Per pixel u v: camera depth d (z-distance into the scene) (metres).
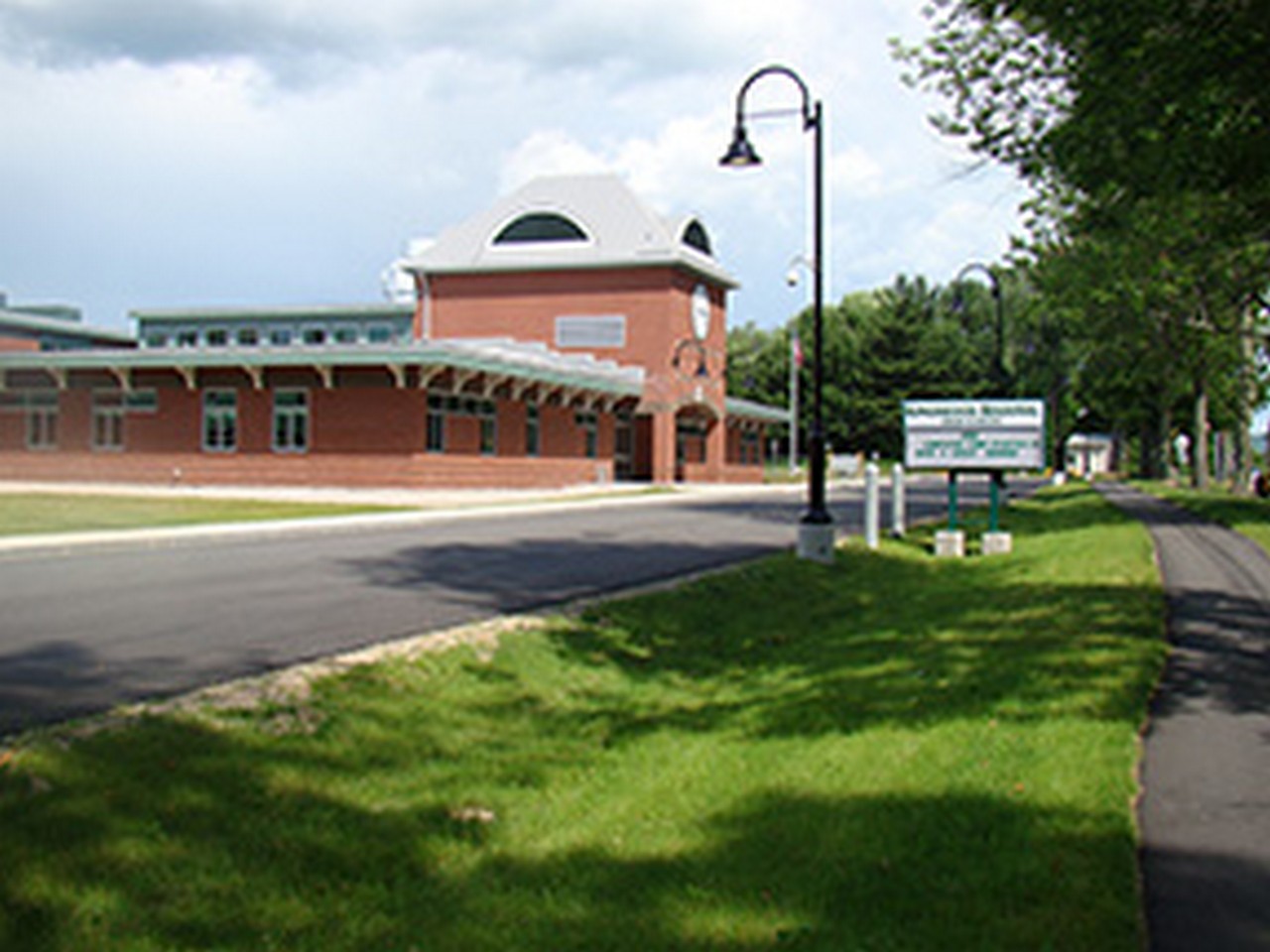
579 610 11.47
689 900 4.59
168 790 5.50
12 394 40.50
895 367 91.94
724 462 62.81
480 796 6.25
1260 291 26.14
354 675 7.93
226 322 60.47
